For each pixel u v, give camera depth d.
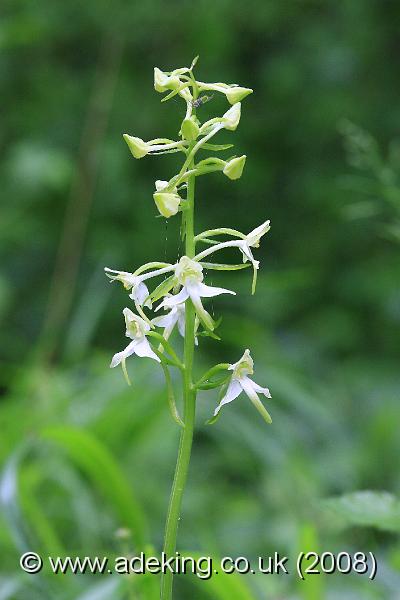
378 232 9.96
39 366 6.57
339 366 8.68
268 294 9.27
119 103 9.96
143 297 2.70
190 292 2.64
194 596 4.83
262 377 6.18
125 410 5.55
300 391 6.12
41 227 9.45
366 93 10.41
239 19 10.65
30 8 10.20
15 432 5.46
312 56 10.50
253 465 6.40
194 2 10.38
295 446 6.11
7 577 4.36
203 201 10.32
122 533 3.50
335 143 10.48
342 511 3.28
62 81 10.35
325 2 10.82
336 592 4.28
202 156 10.25
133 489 5.41
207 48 10.56
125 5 10.20
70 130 10.02
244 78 10.69
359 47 10.45
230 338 7.17
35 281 9.46
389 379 8.19
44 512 5.18
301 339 9.01
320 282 9.80
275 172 10.51
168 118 9.98
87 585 4.20
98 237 9.39
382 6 10.58
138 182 9.87
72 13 10.27
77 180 8.84
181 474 2.64
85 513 5.01
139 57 10.57
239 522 5.52
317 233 10.20
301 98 10.45
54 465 5.13
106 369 6.26
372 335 9.31
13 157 8.58
